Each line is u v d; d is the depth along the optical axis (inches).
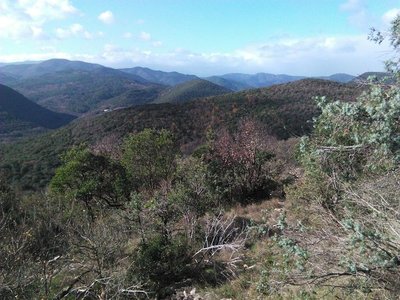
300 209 249.9
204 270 301.6
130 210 346.9
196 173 406.9
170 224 350.6
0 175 514.0
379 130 92.6
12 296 216.1
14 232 247.6
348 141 112.7
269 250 269.9
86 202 531.2
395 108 86.9
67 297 249.4
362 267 114.3
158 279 289.7
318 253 129.8
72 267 278.2
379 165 112.3
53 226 294.8
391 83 104.9
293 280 134.0
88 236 277.1
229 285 257.4
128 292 258.8
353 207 143.9
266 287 150.9
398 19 110.8
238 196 509.0
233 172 526.0
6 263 221.3
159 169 597.6
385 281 113.3
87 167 552.4
